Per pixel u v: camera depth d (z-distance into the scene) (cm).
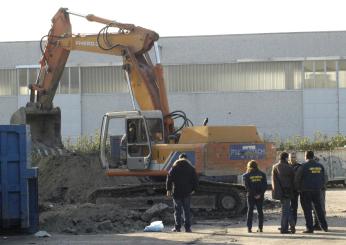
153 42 2353
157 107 2292
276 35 5691
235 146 2245
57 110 2719
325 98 5653
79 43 2538
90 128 5803
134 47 2352
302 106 5678
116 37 2384
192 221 2070
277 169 1712
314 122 5666
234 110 5738
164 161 2200
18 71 5866
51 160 2750
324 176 1733
